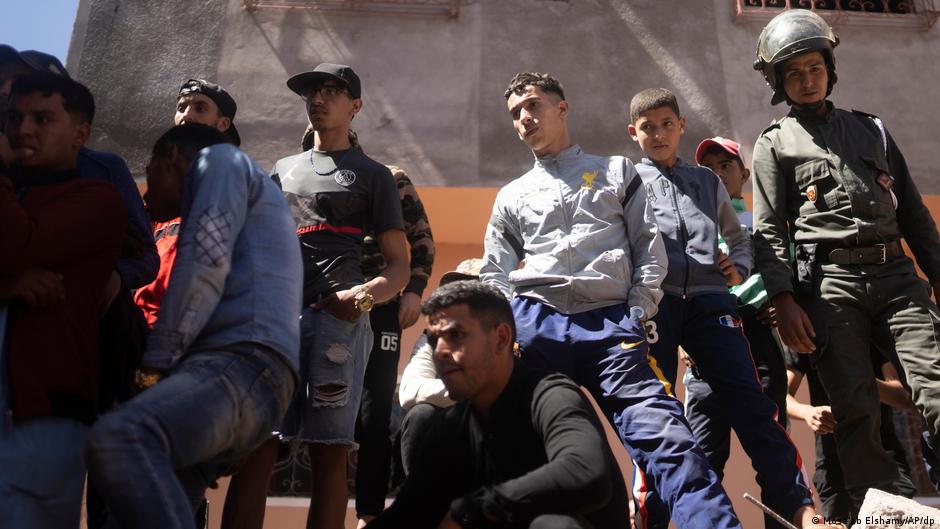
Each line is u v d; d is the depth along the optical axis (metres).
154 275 3.70
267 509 7.21
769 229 4.92
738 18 8.47
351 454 7.25
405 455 4.55
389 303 5.14
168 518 2.57
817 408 5.50
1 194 2.87
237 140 5.53
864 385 4.57
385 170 4.77
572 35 8.32
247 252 3.05
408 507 3.19
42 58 4.32
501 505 2.81
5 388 2.89
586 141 8.01
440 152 7.89
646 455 3.90
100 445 2.59
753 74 8.32
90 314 3.08
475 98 8.05
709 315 4.71
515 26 8.31
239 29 8.15
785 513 4.24
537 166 4.64
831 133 4.96
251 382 2.87
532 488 2.79
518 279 4.33
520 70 8.17
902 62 8.41
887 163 4.95
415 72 8.11
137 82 7.95
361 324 4.47
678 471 3.80
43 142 3.29
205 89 5.42
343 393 4.22
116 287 3.36
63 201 3.06
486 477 3.12
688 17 8.44
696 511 3.71
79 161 3.80
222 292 2.92
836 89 8.27
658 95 5.24
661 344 4.66
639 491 4.46
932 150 8.15
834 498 5.44
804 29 5.06
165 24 8.15
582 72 8.21
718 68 8.30
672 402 4.00
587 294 4.18
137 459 2.60
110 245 3.14
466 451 3.21
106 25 8.12
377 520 3.20
